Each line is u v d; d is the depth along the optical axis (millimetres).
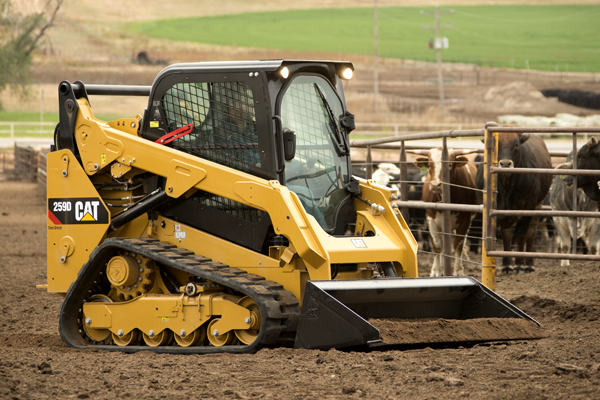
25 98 156875
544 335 16141
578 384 11992
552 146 97625
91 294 17281
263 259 15711
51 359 14938
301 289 15414
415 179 44250
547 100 172750
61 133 17641
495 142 21984
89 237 17141
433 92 194000
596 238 31719
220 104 16469
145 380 12859
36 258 35312
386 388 11992
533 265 33594
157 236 16969
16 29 149625
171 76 17047
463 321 15734
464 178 30344
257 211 15992
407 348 15148
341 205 17094
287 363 13727
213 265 15688
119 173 16859
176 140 16953
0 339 18109
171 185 16312
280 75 15953
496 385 12062
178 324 15688
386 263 16766
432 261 35656
